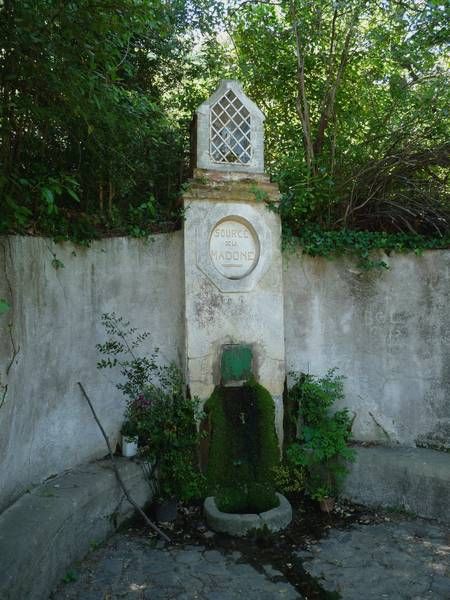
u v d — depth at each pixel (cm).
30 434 356
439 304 490
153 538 386
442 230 521
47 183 360
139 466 417
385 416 498
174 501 416
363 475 452
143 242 455
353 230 532
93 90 311
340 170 537
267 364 471
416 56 522
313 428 462
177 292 467
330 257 506
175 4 516
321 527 410
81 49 291
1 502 318
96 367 423
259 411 457
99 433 422
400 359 499
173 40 539
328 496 438
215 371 456
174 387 446
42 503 331
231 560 358
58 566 316
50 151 402
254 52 579
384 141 538
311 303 503
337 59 561
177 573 339
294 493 462
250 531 390
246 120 481
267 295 473
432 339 490
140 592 315
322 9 536
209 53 594
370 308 506
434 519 422
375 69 562
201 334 452
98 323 424
